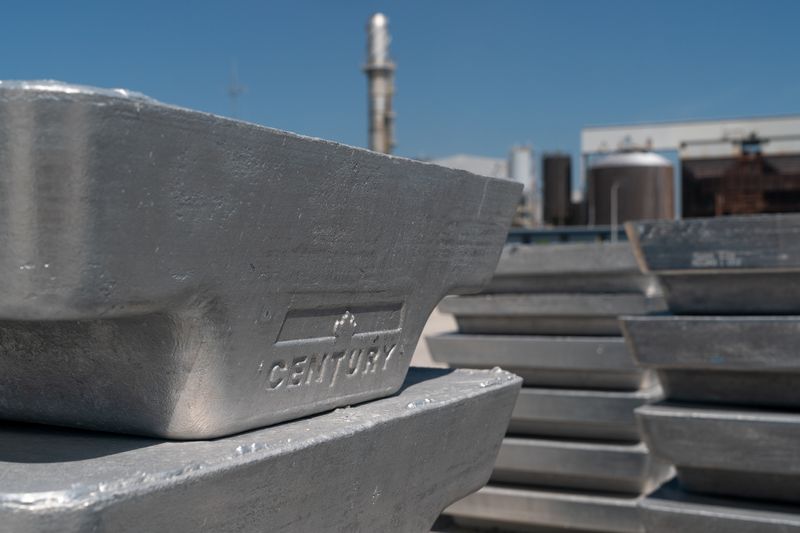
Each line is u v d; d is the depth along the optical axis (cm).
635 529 374
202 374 141
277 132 142
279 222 146
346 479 159
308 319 161
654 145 3581
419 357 870
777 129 3491
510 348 408
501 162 4453
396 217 177
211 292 136
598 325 405
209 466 129
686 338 305
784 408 303
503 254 420
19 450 137
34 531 109
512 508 394
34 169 111
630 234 315
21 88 110
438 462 191
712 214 3544
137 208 121
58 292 115
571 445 388
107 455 133
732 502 303
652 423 304
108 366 142
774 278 299
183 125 125
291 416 162
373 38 4094
